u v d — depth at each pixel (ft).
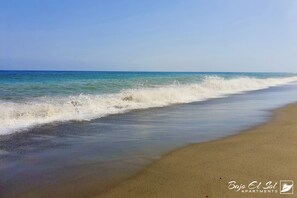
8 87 77.92
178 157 19.76
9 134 26.81
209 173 16.69
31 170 17.51
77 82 108.58
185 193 14.19
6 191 14.62
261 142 23.27
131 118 36.22
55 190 14.70
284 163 18.12
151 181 15.71
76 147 22.59
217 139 24.68
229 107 47.16
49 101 46.70
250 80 131.44
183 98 60.75
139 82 109.60
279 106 47.52
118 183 15.48
